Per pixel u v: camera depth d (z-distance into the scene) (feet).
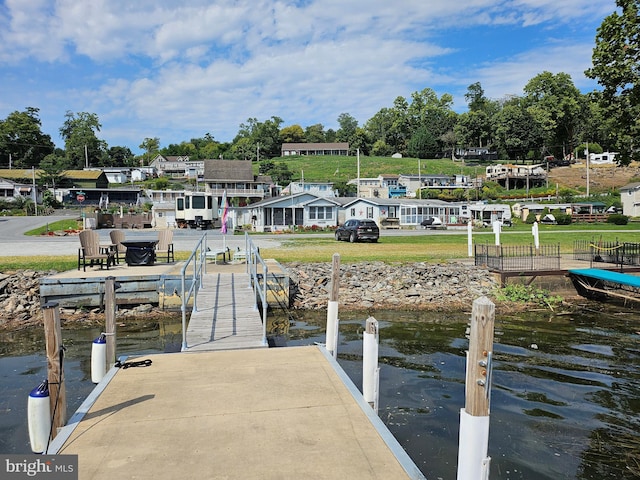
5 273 54.24
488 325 11.41
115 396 18.35
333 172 366.02
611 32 60.70
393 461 13.33
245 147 459.32
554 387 28.48
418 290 57.67
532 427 22.98
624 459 20.02
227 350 25.58
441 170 364.38
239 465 13.07
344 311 51.21
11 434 21.57
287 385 19.65
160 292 48.16
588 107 360.28
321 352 25.03
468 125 412.57
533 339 40.04
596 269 61.00
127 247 55.67
